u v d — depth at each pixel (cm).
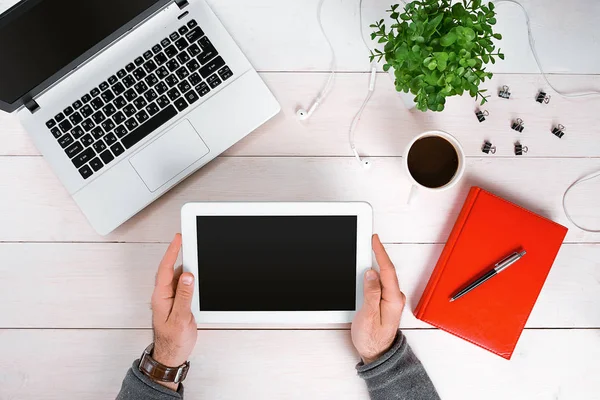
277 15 84
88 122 79
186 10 80
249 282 73
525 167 85
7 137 82
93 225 79
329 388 84
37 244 83
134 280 83
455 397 84
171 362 75
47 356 83
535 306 85
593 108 85
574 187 85
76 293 83
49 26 65
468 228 80
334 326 84
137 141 79
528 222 81
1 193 83
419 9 67
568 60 84
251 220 72
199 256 72
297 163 84
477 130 84
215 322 73
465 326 81
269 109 80
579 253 85
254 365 83
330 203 72
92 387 83
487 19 68
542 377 84
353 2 83
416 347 84
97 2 67
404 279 84
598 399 84
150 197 79
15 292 83
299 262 73
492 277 81
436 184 77
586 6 84
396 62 70
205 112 79
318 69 84
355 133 84
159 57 79
